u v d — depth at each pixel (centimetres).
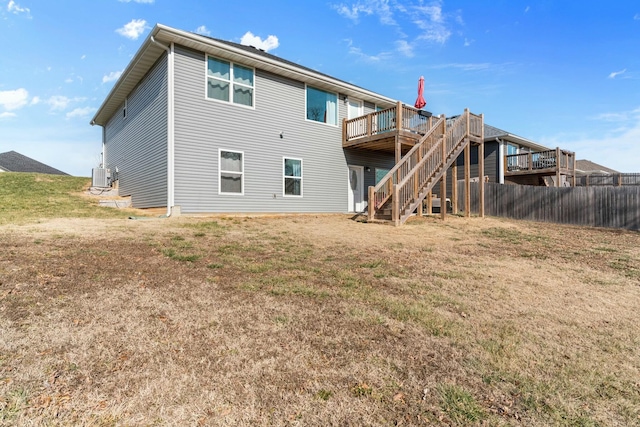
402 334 311
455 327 331
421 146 1094
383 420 198
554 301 424
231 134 1098
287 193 1227
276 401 210
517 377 249
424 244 745
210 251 589
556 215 1336
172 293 379
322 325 321
